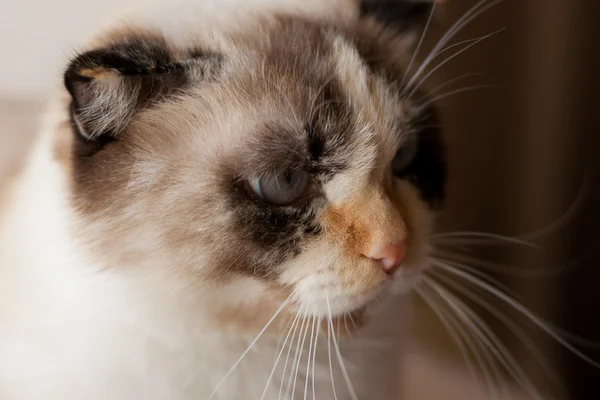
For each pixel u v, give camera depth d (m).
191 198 0.36
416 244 0.38
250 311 0.37
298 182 0.36
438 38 0.44
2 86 0.39
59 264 0.37
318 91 0.36
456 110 0.48
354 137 0.36
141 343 0.37
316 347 0.39
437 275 0.43
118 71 0.35
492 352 0.50
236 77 0.36
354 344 0.40
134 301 0.37
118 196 0.36
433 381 0.48
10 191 0.39
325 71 0.37
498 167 0.51
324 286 0.36
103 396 0.37
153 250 0.36
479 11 0.47
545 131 0.50
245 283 0.36
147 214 0.36
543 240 0.51
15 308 0.37
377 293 0.37
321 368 0.40
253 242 0.36
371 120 0.37
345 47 0.37
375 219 0.36
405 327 0.44
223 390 0.38
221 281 0.36
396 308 0.42
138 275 0.36
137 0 0.38
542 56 0.49
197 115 0.36
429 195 0.42
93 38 0.37
